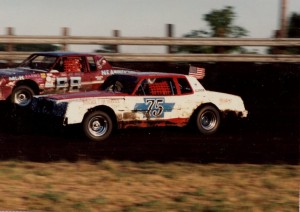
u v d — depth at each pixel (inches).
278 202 270.1
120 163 358.0
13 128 470.9
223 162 382.3
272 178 324.2
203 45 757.3
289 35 860.0
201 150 417.7
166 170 339.6
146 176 320.8
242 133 486.0
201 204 261.7
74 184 298.8
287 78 716.7
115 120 440.5
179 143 438.9
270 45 762.2
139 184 302.4
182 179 316.8
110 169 340.2
